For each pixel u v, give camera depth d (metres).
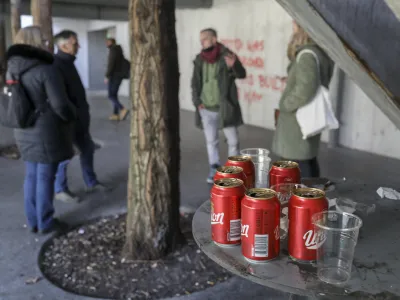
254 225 1.20
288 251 1.28
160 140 2.87
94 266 2.93
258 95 8.38
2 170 5.59
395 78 0.97
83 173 4.59
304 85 2.81
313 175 3.18
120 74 9.45
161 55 2.75
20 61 3.00
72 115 3.25
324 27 1.07
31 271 2.87
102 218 3.85
